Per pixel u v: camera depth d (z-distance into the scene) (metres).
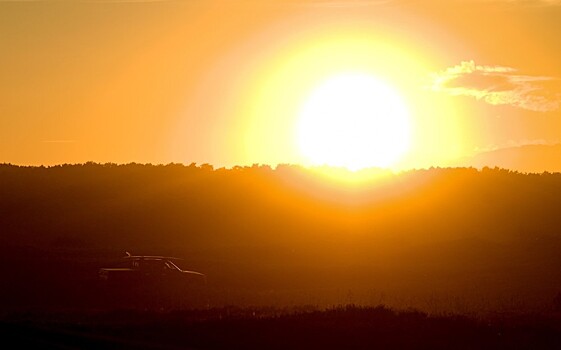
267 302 144.00
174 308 131.00
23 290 154.62
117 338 86.50
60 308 133.12
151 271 160.00
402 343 90.94
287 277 191.00
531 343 94.00
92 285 156.62
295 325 97.56
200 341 87.56
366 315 105.06
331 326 97.38
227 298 150.12
